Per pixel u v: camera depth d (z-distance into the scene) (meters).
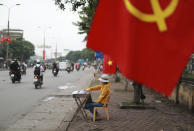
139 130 5.74
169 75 1.82
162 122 6.57
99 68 43.34
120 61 1.85
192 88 8.27
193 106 8.13
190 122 6.65
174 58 1.83
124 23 1.85
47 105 8.97
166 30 1.84
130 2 1.84
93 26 1.92
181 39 1.85
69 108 8.40
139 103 8.85
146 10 1.84
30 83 17.69
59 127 5.84
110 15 1.91
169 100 10.83
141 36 1.83
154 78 1.82
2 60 54.78
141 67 1.82
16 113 7.59
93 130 5.65
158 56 1.83
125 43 1.84
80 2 8.31
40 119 6.81
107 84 6.78
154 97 11.80
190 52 1.83
